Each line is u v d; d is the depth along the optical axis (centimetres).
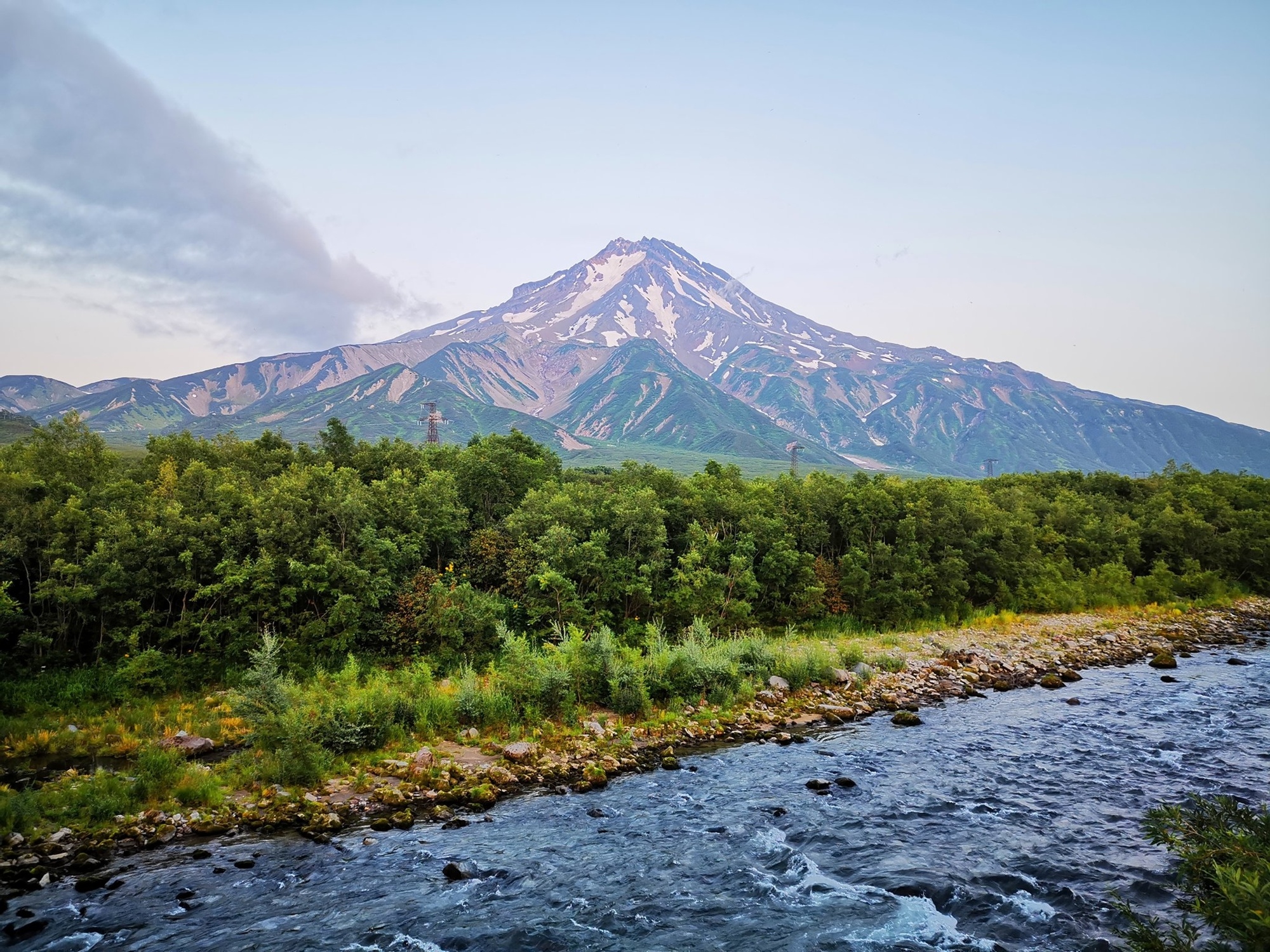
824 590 4834
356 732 2503
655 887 1648
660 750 2653
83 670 3130
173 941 1401
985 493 7419
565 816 2058
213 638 3278
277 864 1741
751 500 5297
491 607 3784
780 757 2598
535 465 5450
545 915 1523
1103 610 5947
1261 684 3756
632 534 4531
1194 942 1327
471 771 2339
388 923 1482
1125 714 3169
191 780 2142
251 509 3694
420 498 4356
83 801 2000
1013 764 2509
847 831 1948
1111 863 1738
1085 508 7469
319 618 3516
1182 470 9688
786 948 1399
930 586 5325
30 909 1504
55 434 4188
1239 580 7256
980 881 1659
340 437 5169
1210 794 2195
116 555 3262
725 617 4447
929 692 3550
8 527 3300
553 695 2936
